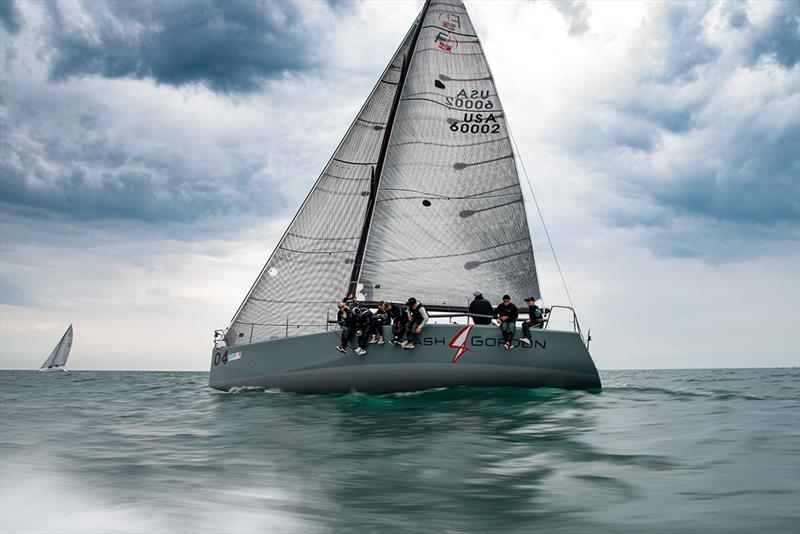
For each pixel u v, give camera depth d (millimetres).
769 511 6078
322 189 21000
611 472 7895
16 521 6203
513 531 5730
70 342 90750
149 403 19359
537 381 16578
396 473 8258
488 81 19547
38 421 14711
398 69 21594
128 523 6098
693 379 42406
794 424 11266
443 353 16531
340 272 20766
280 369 17812
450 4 19906
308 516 6309
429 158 19047
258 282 20422
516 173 19156
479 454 9367
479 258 18719
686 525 5719
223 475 8219
